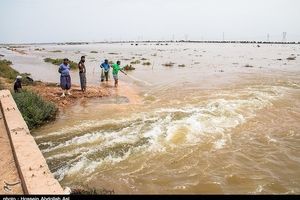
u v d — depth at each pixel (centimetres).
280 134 965
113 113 1192
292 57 5041
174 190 617
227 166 732
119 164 735
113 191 579
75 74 2602
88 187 606
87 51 8731
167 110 1234
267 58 4962
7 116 913
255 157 789
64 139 902
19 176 578
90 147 838
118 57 5438
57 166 720
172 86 1942
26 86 1688
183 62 4159
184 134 938
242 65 3600
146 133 945
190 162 750
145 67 3400
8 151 700
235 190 621
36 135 943
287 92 1672
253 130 997
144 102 1415
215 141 891
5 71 2289
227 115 1162
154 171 701
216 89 1798
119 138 905
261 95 1568
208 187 631
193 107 1292
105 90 1706
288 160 775
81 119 1109
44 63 4006
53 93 1520
